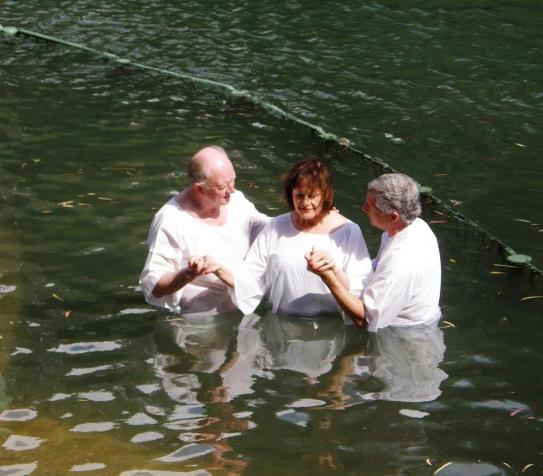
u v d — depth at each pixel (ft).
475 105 32.14
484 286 23.24
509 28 38.55
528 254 24.59
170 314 22.31
